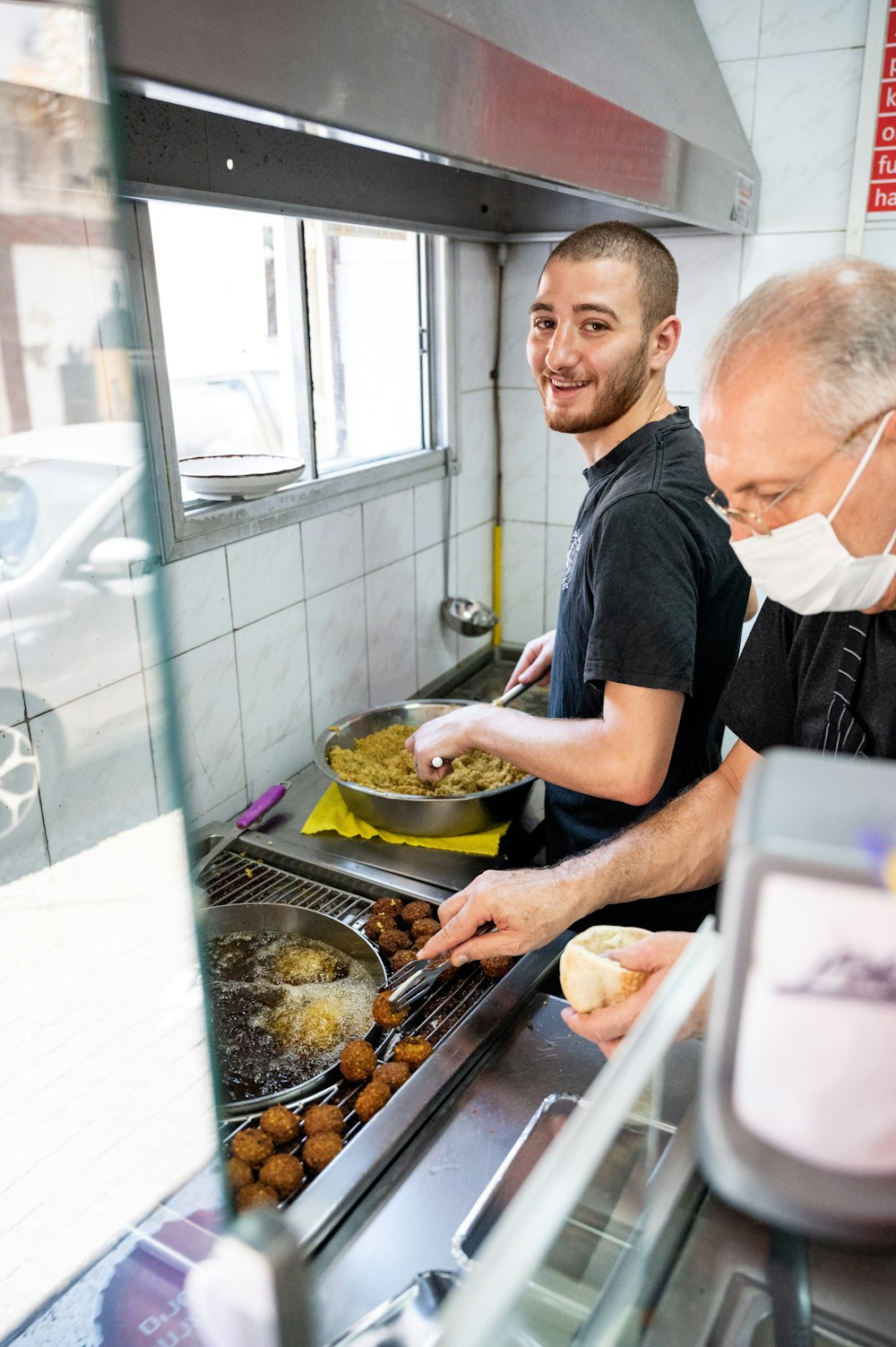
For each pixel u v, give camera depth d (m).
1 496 1.04
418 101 0.71
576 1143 0.39
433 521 2.23
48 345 0.77
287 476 1.60
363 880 1.40
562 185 1.01
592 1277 0.40
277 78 0.58
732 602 1.30
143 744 1.09
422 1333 0.63
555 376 1.29
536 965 1.11
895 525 0.67
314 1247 0.74
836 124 2.00
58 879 0.90
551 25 0.95
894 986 0.30
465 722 1.36
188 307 1.88
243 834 1.55
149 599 0.48
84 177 0.48
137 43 0.48
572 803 1.42
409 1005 1.11
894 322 0.62
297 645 1.80
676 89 1.51
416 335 2.16
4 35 0.47
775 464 0.65
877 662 0.85
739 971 0.32
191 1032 0.60
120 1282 0.55
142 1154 0.59
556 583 2.55
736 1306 0.42
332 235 2.03
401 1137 0.85
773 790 0.33
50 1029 0.65
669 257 1.28
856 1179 0.32
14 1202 0.57
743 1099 0.33
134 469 0.46
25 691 1.08
